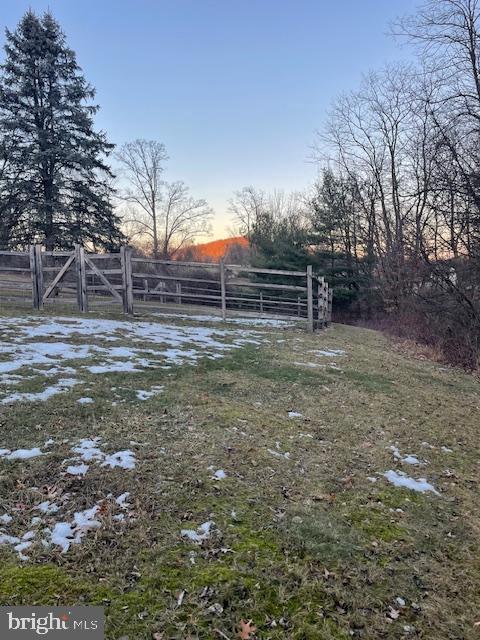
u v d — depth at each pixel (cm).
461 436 539
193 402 508
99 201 2280
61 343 719
